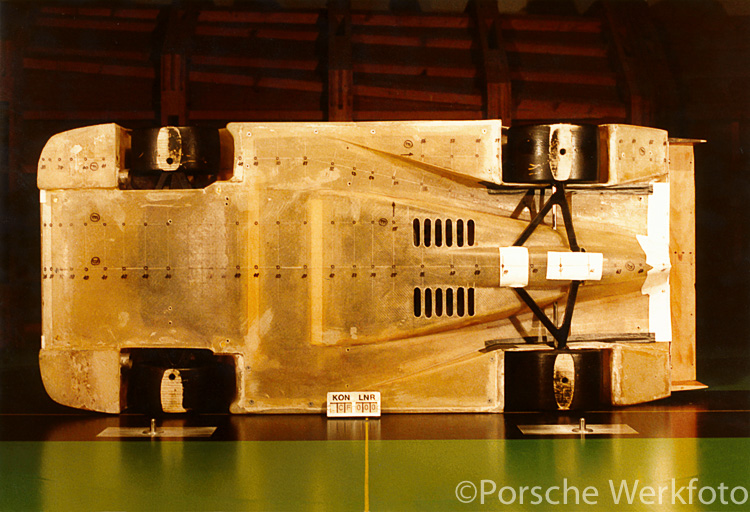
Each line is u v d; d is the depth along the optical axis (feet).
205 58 14.28
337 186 10.76
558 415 10.62
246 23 14.55
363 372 10.71
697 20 15.11
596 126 10.73
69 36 14.40
